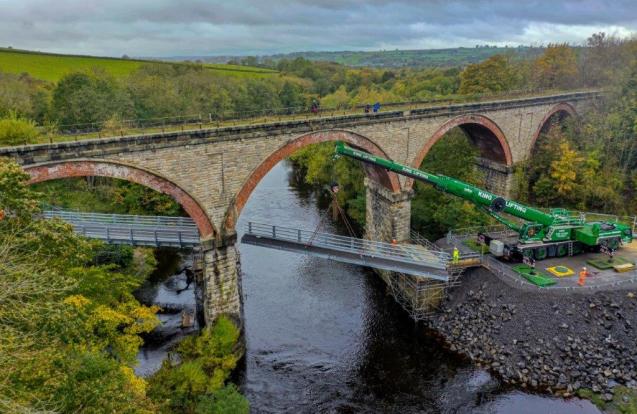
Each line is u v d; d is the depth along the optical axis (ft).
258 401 98.68
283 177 270.26
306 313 130.52
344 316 129.18
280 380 104.78
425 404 97.09
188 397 89.25
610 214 160.86
